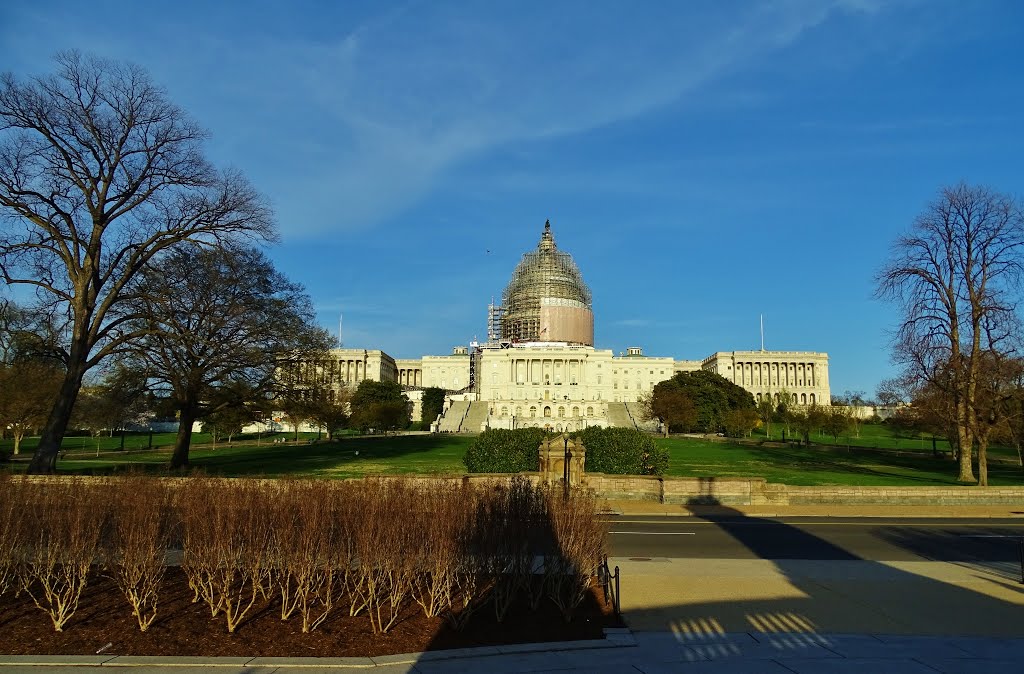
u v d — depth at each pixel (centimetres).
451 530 1334
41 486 1689
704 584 1702
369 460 6106
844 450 8694
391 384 15775
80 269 3628
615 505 3450
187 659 1077
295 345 4956
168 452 7950
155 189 3688
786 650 1191
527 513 1473
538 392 18425
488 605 1416
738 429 12188
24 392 6172
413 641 1195
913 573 1870
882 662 1131
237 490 1498
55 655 1102
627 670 1075
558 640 1220
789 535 2583
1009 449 9631
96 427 8825
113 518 1443
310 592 1429
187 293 4309
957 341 4597
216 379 4569
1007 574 1875
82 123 3469
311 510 1362
